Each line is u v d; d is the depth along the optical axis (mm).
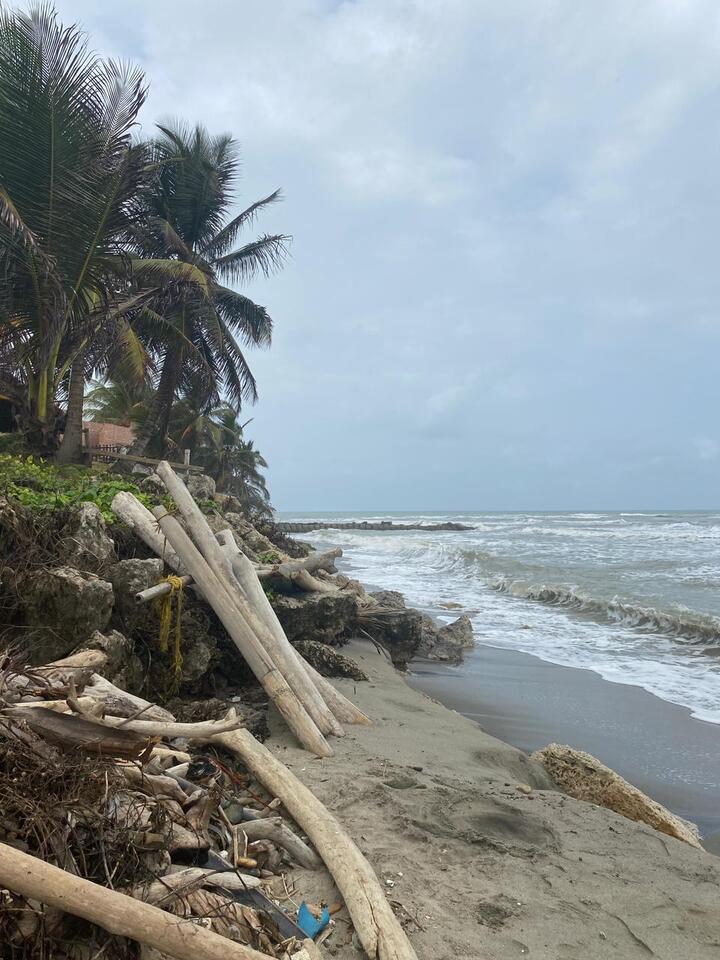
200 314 20422
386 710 7141
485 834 4312
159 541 6879
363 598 11508
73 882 2154
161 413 21422
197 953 2207
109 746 2789
